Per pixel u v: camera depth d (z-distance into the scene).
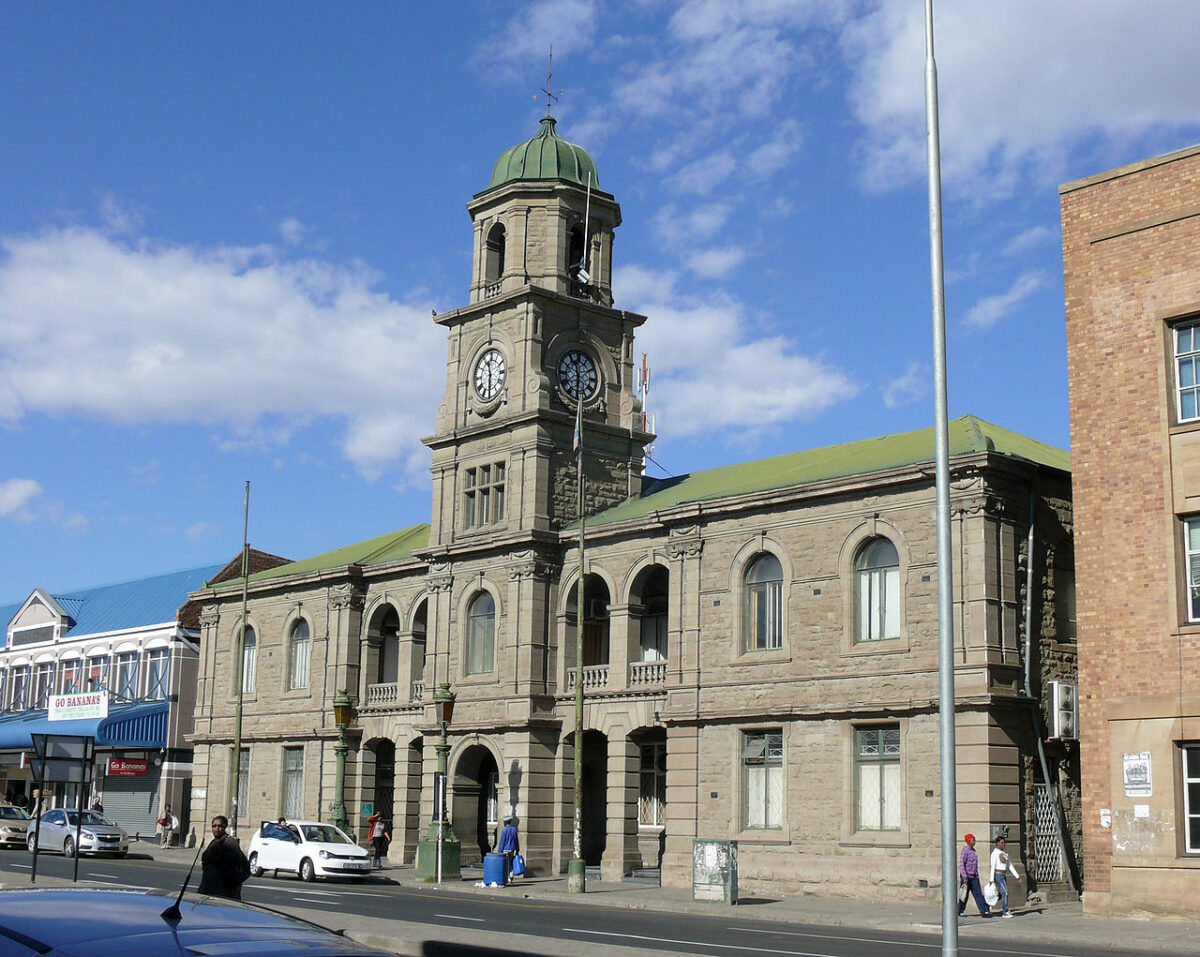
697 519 44.62
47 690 82.38
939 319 16.28
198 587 76.38
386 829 58.03
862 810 39.19
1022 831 36.94
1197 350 32.31
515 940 20.00
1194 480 31.75
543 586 50.22
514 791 49.06
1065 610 39.66
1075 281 34.47
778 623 42.28
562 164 54.81
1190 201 32.59
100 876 39.44
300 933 6.55
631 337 55.47
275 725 61.94
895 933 29.86
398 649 59.00
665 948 23.11
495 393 53.16
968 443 39.44
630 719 46.78
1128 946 26.80
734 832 41.88
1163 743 31.33
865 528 40.09
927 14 17.22
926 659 38.00
